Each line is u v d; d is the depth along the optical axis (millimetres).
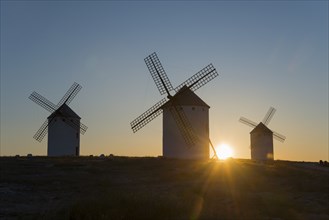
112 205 21766
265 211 26719
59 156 64750
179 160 56219
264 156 81562
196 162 54750
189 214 21734
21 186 35719
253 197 32219
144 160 55469
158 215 20797
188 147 60781
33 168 47875
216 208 25781
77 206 21234
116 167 50000
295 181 44594
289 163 65625
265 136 81812
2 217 21969
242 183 41719
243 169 50625
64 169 47594
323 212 28703
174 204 22750
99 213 20078
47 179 39688
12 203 27562
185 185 38812
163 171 47594
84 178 41250
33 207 26016
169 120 61656
